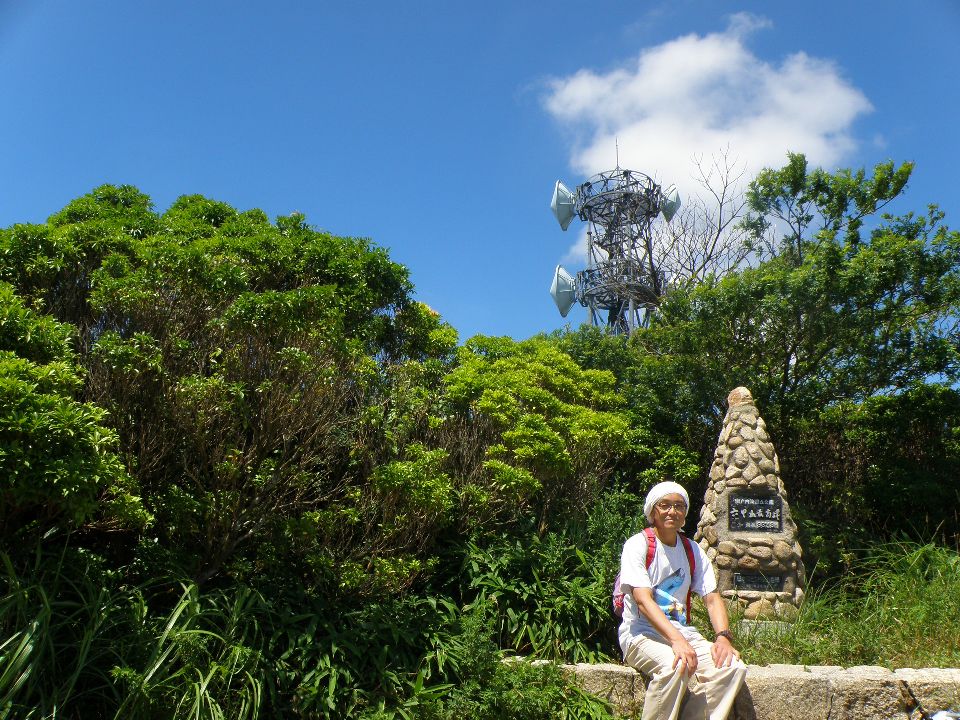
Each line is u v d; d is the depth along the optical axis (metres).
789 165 11.90
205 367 5.90
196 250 5.78
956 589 6.90
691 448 10.74
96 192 7.96
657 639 4.59
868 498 10.48
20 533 4.55
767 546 7.77
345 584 5.57
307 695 4.91
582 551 7.16
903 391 11.05
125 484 4.73
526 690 5.17
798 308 10.08
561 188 19.53
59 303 6.03
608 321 18.05
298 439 5.95
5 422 3.69
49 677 4.23
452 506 6.40
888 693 5.35
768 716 5.35
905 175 11.43
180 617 4.80
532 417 7.59
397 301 7.88
